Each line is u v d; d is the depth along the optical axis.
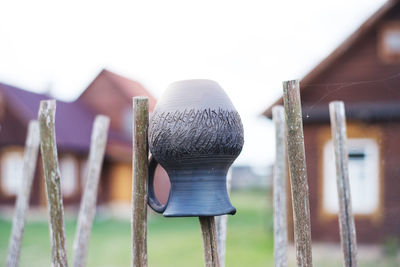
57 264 1.86
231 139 1.76
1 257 6.47
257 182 30.73
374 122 6.88
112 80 16.27
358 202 7.51
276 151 2.39
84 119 15.66
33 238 8.68
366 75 7.68
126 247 8.02
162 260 6.57
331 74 7.77
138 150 1.84
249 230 9.79
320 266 5.73
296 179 1.64
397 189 7.20
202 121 1.71
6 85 13.66
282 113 2.41
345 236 2.05
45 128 1.87
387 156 6.88
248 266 6.00
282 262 2.32
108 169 14.42
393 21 7.75
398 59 7.68
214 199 1.77
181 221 12.11
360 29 7.45
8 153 13.28
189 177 1.78
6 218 11.93
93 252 7.52
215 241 1.81
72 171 13.45
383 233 7.32
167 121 1.73
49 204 1.87
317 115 7.25
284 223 2.35
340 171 2.08
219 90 1.81
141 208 1.82
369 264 5.95
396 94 6.04
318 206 7.70
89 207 2.36
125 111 16.20
